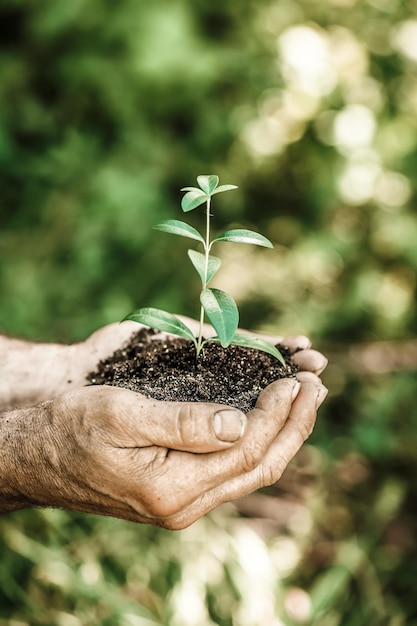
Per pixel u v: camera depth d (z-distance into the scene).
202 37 1.46
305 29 1.58
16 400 0.70
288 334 1.43
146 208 1.33
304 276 1.54
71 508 0.61
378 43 1.60
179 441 0.53
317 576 0.96
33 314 1.25
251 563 0.91
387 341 1.47
